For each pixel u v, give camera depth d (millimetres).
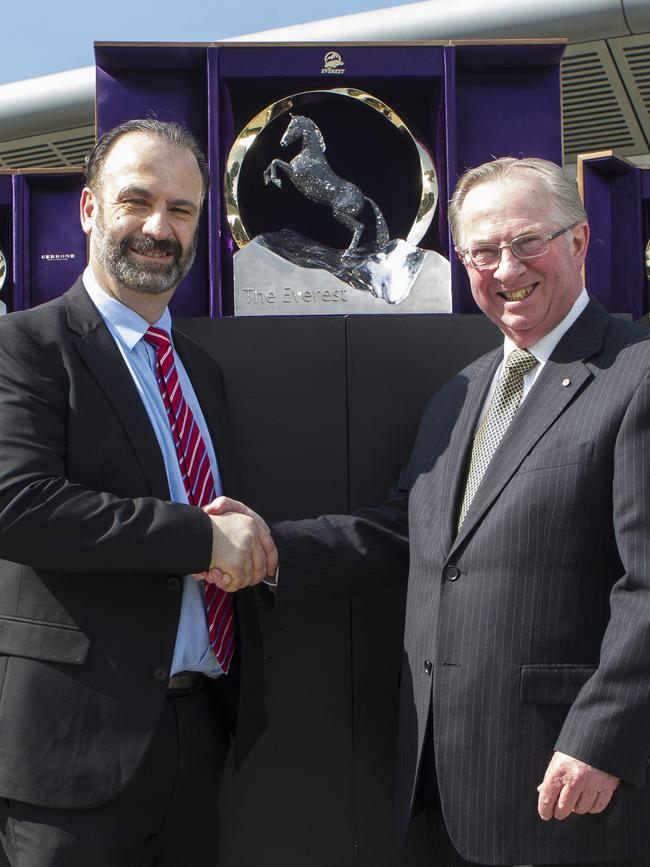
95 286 1643
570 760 1297
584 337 1509
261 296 1977
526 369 1564
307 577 1678
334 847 1865
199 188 1646
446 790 1426
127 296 1614
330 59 1972
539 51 1986
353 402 1903
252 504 1887
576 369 1473
